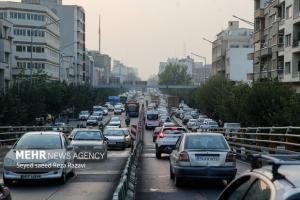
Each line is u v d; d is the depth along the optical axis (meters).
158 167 24.16
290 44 60.12
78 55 173.25
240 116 50.06
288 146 24.73
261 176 4.32
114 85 182.12
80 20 175.00
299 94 36.78
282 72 64.81
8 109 49.00
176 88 187.00
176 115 126.19
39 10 123.25
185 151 16.08
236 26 148.75
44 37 123.00
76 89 109.81
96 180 18.55
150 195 14.84
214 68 148.00
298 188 3.74
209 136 16.66
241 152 29.34
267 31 73.19
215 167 15.81
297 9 58.06
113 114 136.12
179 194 15.02
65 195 14.91
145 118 89.81
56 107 82.75
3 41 85.00
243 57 118.38
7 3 120.88
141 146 39.06
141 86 185.25
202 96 96.50
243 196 4.55
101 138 27.34
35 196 14.70
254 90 47.66
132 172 17.41
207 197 14.45
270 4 71.44
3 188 8.92
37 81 80.69
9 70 88.25
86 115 108.44
